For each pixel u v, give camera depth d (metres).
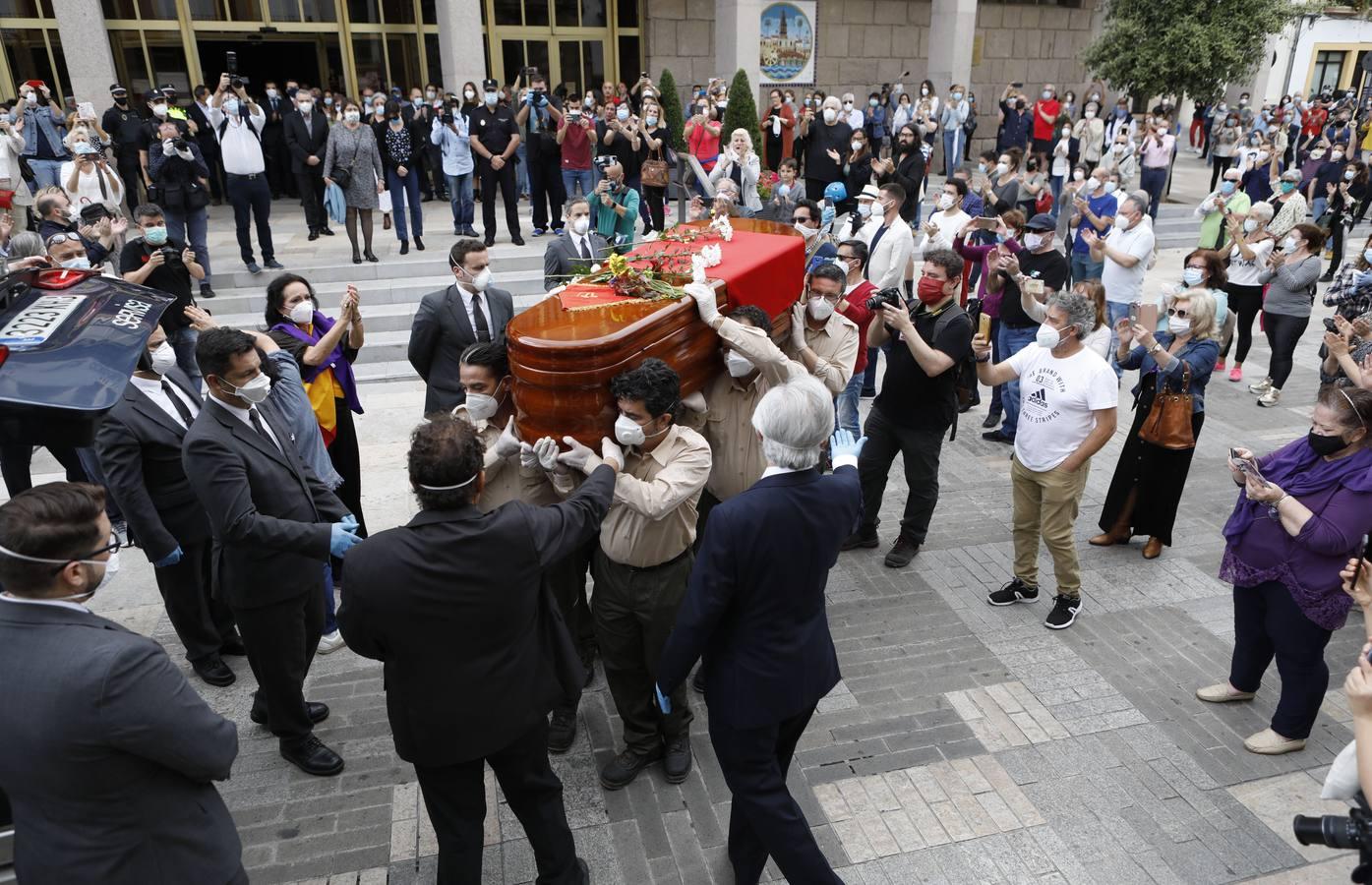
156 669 2.12
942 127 18.09
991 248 7.87
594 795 3.62
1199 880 3.16
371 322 9.21
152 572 5.34
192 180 8.90
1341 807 3.46
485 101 11.14
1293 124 20.53
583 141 11.44
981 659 4.47
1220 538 5.70
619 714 4.05
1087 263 9.98
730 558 2.65
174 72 15.20
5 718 2.02
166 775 2.20
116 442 3.68
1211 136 21.02
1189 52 16.45
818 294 4.55
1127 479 5.41
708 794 3.61
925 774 3.69
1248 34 16.67
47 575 2.06
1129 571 5.31
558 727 3.88
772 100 15.84
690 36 17.64
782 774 3.00
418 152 10.70
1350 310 6.39
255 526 3.14
